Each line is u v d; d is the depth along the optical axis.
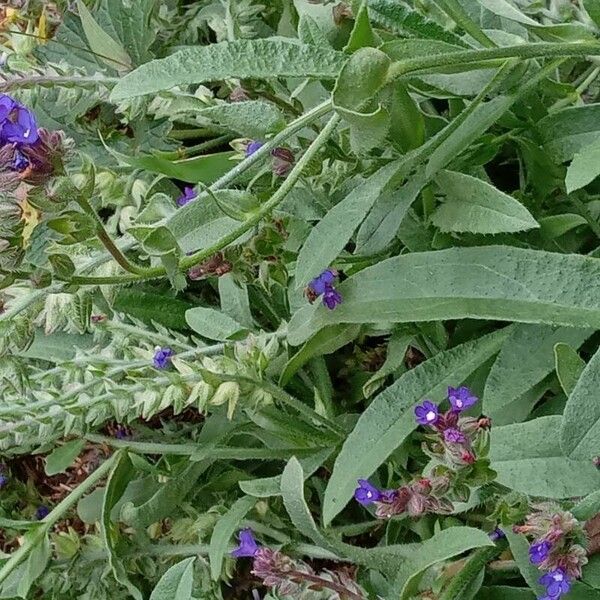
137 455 0.63
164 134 0.67
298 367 0.59
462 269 0.54
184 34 0.71
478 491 0.54
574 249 0.60
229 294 0.62
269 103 0.58
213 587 0.60
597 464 0.52
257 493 0.58
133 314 0.64
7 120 0.46
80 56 0.71
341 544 0.56
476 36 0.54
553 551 0.49
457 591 0.53
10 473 0.68
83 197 0.48
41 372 0.59
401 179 0.55
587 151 0.50
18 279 0.50
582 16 0.56
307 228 0.60
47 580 0.62
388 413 0.56
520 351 0.55
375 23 0.58
